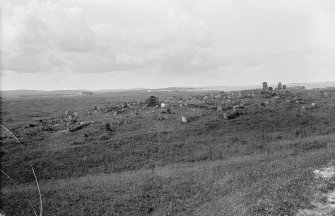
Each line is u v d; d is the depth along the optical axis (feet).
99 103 408.26
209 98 226.58
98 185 92.07
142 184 90.12
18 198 81.97
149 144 134.31
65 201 78.74
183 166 110.11
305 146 119.96
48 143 142.41
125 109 204.74
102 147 131.95
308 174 72.38
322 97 224.94
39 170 111.34
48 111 313.53
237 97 219.41
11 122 224.12
